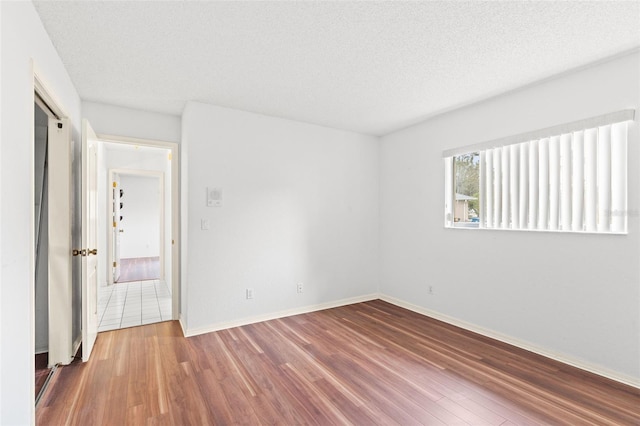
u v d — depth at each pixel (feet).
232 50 7.37
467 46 7.14
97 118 10.57
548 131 8.73
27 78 5.26
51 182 8.21
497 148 10.13
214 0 5.62
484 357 8.73
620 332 7.43
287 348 9.32
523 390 7.07
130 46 7.14
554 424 5.91
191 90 9.67
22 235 4.95
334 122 12.87
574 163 8.32
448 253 11.69
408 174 13.50
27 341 5.09
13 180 4.62
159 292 16.37
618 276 7.47
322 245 13.37
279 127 12.26
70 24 6.26
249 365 8.23
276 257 12.15
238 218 11.33
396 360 8.55
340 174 13.89
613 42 6.89
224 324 10.97
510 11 5.90
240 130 11.39
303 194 12.85
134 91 9.69
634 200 7.25
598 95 7.82
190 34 6.70
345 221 14.05
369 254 14.83
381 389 7.12
